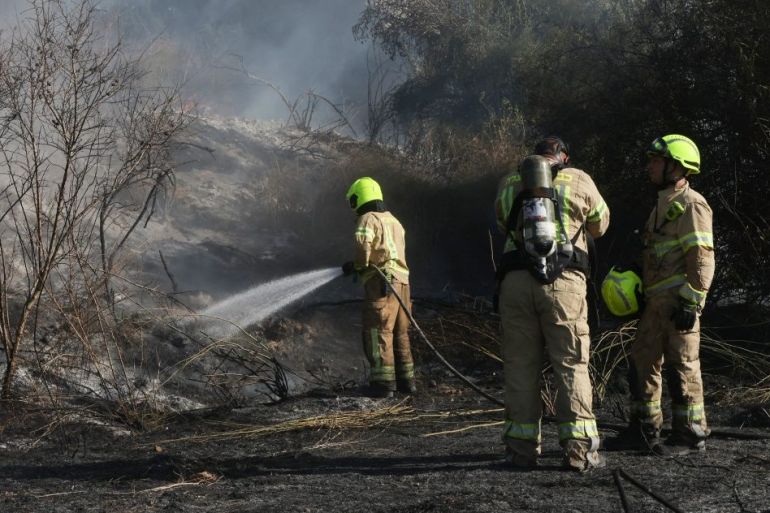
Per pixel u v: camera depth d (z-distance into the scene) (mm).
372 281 8195
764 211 10531
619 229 12273
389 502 4613
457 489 4859
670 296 5570
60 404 7145
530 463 5348
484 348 9812
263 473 5418
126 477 5340
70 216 8250
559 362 5188
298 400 8078
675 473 5094
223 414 7477
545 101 13055
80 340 7523
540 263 5137
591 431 5195
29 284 7457
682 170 5609
